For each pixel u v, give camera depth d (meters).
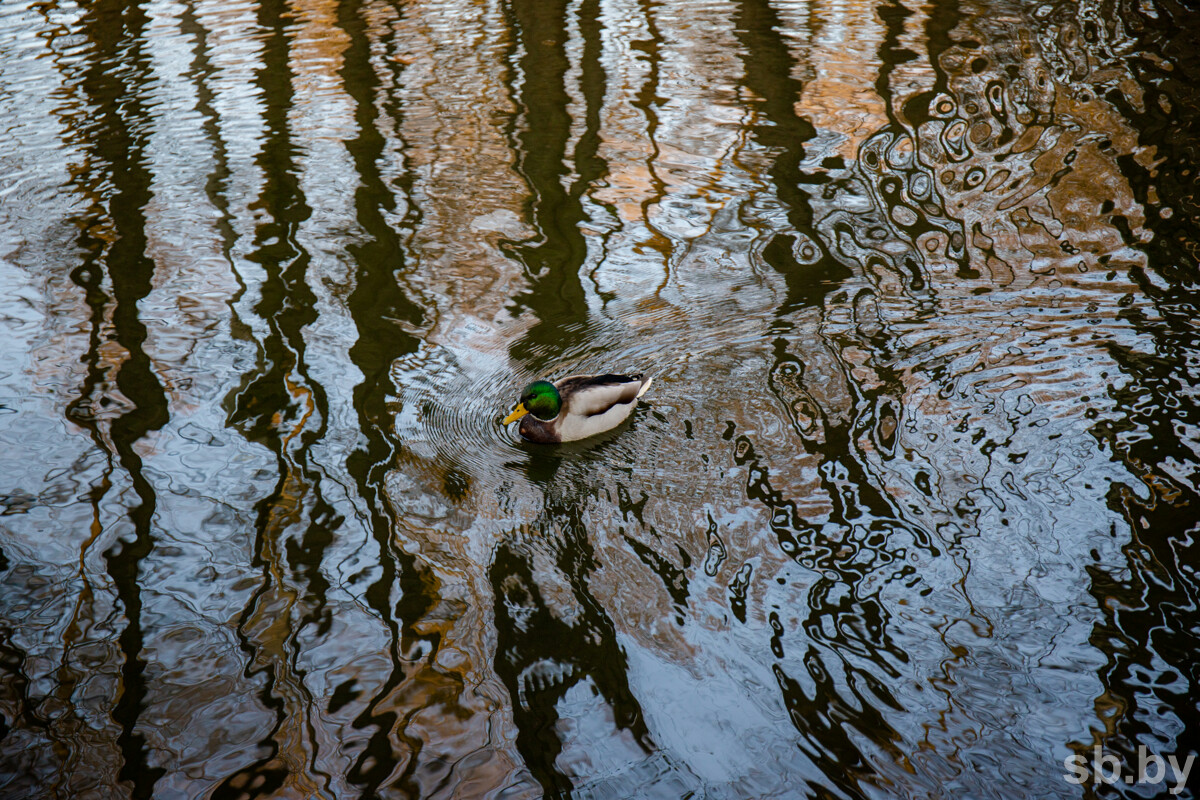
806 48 9.37
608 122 8.53
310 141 8.47
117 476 6.33
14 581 5.96
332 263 7.42
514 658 5.69
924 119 8.34
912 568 5.83
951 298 6.91
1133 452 6.13
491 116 8.66
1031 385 6.42
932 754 5.39
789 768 5.39
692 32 9.91
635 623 5.76
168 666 5.71
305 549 6.04
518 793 5.38
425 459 6.36
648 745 5.46
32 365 6.85
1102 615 5.66
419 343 6.89
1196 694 5.47
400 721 5.55
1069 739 5.40
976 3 10.27
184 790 5.42
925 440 6.24
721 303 7.00
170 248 7.58
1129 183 7.59
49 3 11.38
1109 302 6.80
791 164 8.02
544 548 6.00
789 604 5.76
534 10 10.77
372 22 10.63
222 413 6.59
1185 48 8.88
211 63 9.59
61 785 5.44
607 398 6.36
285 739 5.52
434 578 5.93
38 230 7.76
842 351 6.66
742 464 6.21
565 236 7.54
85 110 8.89
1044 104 8.38
